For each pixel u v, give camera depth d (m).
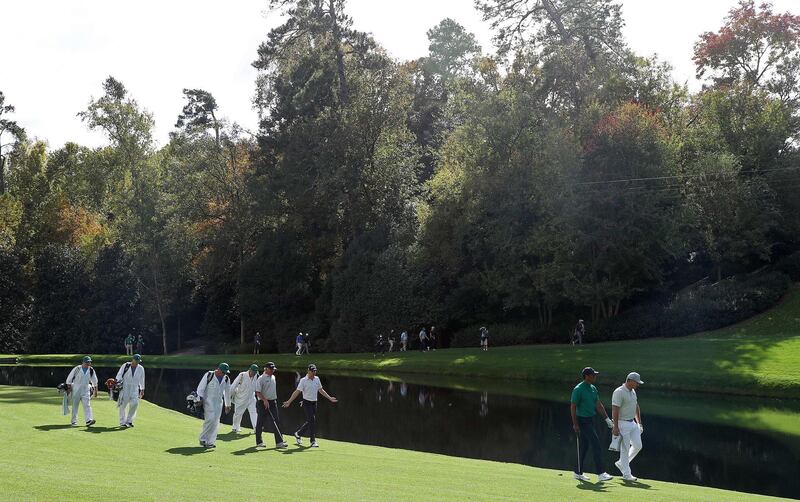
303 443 19.78
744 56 59.25
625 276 49.06
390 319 55.38
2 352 69.62
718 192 48.09
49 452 15.29
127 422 20.50
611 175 46.53
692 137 52.03
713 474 18.16
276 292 64.19
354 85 61.06
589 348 43.31
